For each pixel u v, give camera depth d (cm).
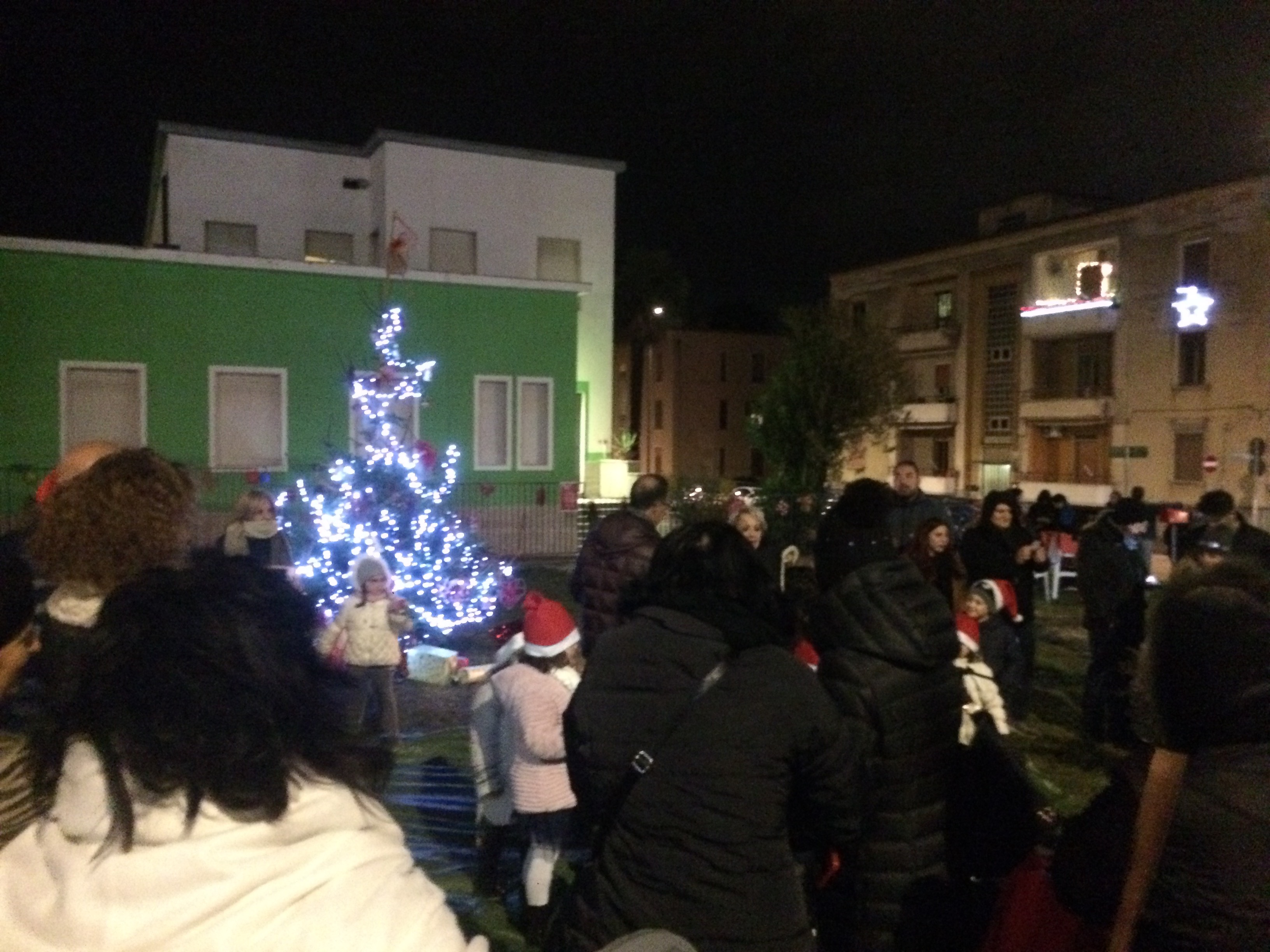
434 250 2491
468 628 1177
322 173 2570
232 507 1644
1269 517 3216
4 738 171
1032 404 4122
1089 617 759
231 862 126
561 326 1933
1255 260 3322
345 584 1049
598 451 2664
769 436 3525
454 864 533
